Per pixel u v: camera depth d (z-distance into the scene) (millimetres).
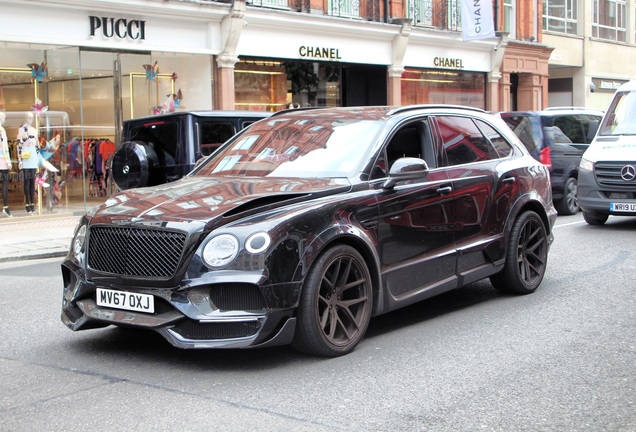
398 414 4363
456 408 4461
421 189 6219
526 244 7547
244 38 19516
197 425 4207
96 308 5336
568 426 4203
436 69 25938
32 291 8359
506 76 28828
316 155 6168
